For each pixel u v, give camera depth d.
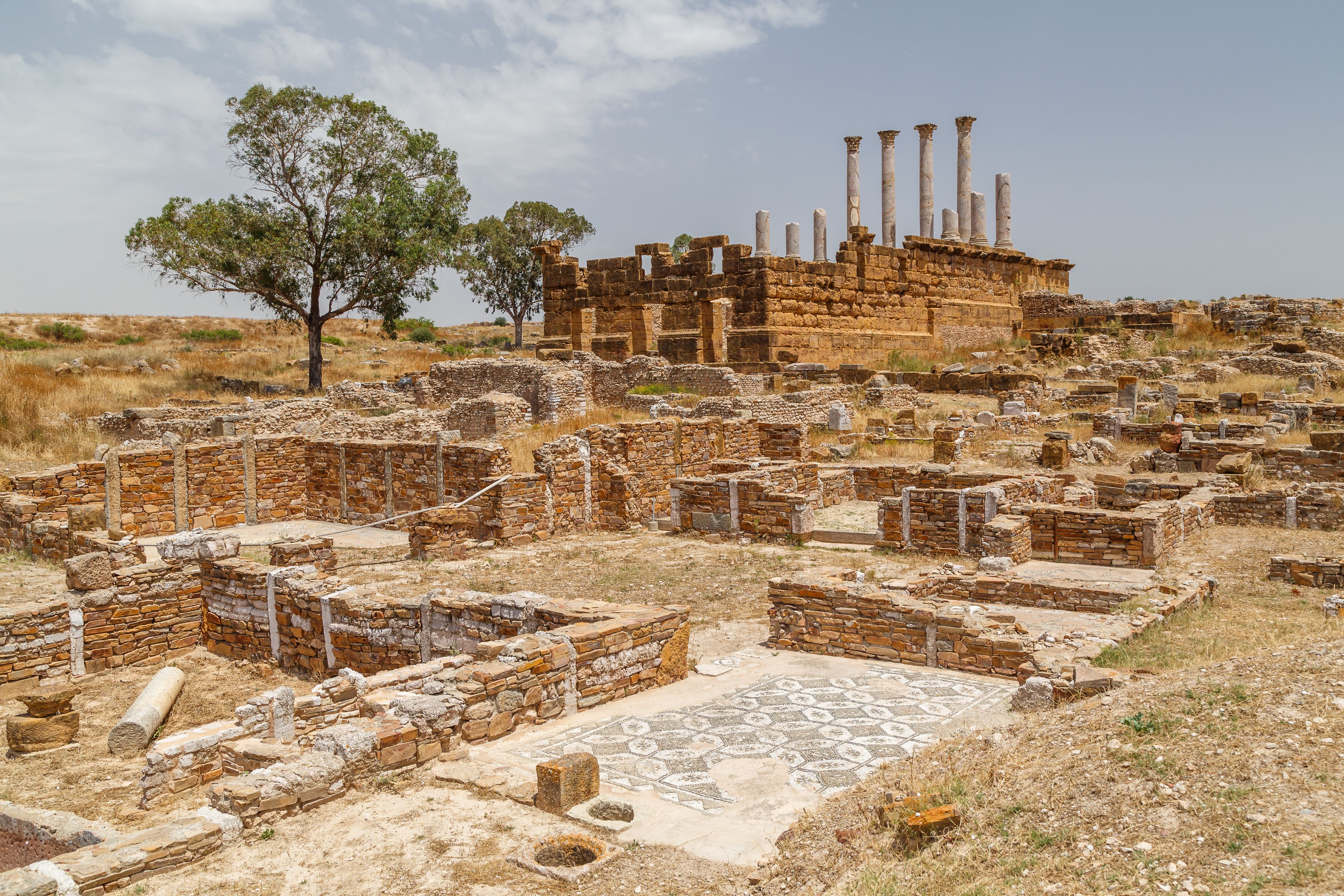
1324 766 5.87
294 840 7.34
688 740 9.45
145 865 6.77
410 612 12.59
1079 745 6.93
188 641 14.66
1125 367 46.38
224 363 56.50
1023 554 17.66
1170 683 7.80
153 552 20.09
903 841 6.34
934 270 57.38
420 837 7.33
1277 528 20.05
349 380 46.72
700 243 49.94
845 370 45.22
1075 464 29.00
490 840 7.27
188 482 23.08
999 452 29.59
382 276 48.78
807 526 20.02
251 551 19.91
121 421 31.61
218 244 45.75
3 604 15.94
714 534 20.86
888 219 58.16
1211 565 17.05
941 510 18.61
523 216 81.75
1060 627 13.09
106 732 11.35
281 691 10.05
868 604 12.30
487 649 10.23
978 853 5.93
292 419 32.25
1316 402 34.53
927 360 52.12
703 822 7.57
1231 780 5.93
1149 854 5.41
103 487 21.89
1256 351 48.31
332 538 16.12
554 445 21.38
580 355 45.44
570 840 7.06
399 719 8.85
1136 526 17.11
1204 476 24.38
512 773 8.48
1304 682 7.07
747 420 27.30
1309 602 14.24
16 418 30.94
